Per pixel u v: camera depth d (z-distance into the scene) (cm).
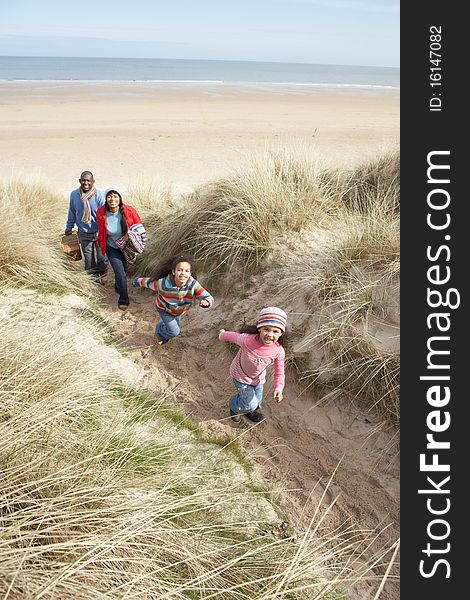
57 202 970
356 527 345
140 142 2180
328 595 279
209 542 278
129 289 698
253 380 410
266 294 564
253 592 254
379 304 478
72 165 1717
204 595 247
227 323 558
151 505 262
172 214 764
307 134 2422
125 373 472
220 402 462
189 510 297
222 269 618
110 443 315
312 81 8756
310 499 362
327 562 314
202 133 2441
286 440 421
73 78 7669
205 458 366
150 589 228
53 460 278
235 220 627
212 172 1599
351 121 3091
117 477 285
